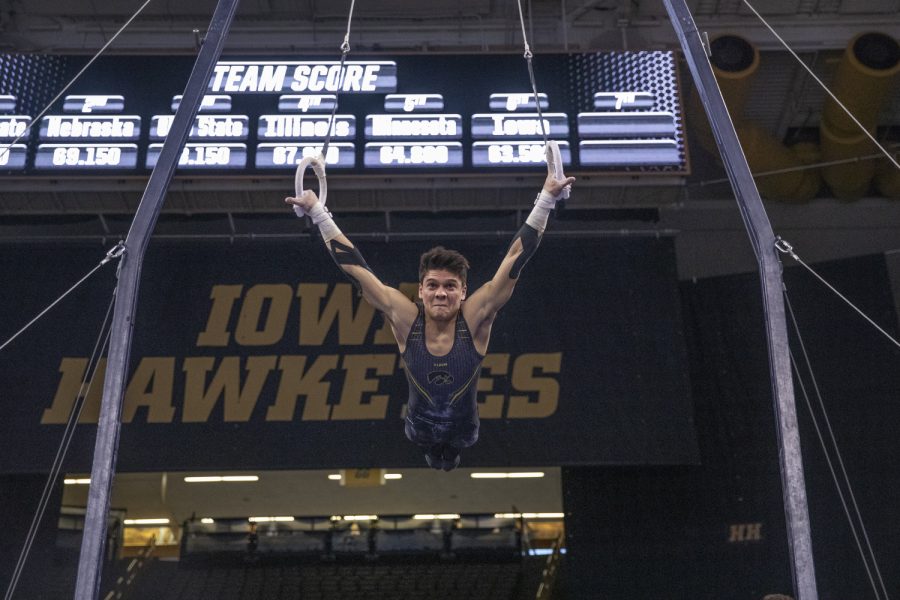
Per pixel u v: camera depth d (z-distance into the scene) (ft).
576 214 52.60
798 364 49.85
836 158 54.29
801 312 50.78
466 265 17.51
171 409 46.44
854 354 49.29
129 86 47.47
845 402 48.62
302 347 48.01
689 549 49.32
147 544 80.33
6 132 46.03
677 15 22.40
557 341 48.26
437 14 55.42
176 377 47.06
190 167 45.78
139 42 55.77
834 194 58.85
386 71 47.91
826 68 55.47
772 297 19.75
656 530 49.93
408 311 17.57
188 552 75.77
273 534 76.74
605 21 55.21
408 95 47.47
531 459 46.16
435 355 17.33
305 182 46.16
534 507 76.84
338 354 47.96
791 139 59.36
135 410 46.32
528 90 47.60
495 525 76.89
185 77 47.85
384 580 75.05
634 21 54.49
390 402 47.14
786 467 18.61
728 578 48.34
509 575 75.25
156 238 49.88
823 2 53.72
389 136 46.65
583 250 50.14
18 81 47.01
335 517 77.92
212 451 45.88
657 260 49.96
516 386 47.44
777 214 59.98
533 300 49.06
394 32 56.18
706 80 21.72
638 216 52.80
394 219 53.57
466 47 54.49
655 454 46.24
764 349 51.03
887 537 46.01
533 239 17.44
